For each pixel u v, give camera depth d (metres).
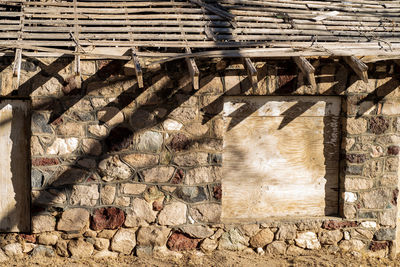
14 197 4.94
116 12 5.16
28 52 4.60
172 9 5.25
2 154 4.88
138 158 4.93
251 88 4.98
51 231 4.90
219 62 4.88
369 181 5.36
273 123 5.22
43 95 4.71
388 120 5.30
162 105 4.91
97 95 4.80
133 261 4.97
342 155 5.35
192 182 5.05
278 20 5.40
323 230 5.36
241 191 5.25
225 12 5.32
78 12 5.06
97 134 4.84
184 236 5.12
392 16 5.79
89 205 4.91
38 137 4.75
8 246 4.91
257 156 5.24
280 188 5.32
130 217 4.99
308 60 5.02
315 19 5.49
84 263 4.89
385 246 5.48
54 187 4.84
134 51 4.70
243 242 5.22
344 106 5.27
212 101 4.97
